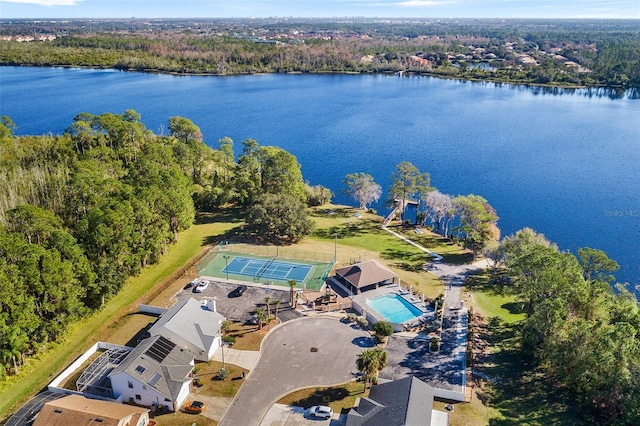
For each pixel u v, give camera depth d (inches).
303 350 2645.2
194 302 2866.6
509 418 2181.3
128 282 3447.3
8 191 3828.7
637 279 3912.4
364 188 5147.6
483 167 6860.2
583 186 6063.0
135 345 2709.2
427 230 4670.3
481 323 2962.6
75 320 2832.2
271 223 4074.8
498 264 3777.1
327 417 2153.1
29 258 2501.2
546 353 2431.1
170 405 2201.0
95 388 2333.9
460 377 2431.1
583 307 2554.1
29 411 2186.3
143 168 4387.3
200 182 5452.8
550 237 4687.5
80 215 3528.5
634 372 2042.3
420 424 1915.6
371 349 2576.3
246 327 2854.3
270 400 2269.9
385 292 3289.9
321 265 3720.5
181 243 4138.8
